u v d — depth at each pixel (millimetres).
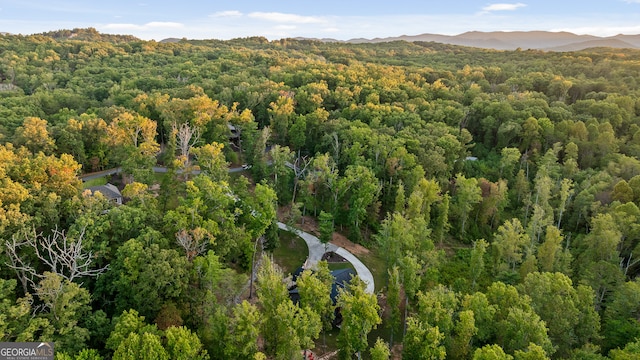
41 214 49500
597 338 45750
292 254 69375
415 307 57031
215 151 71312
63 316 38000
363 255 71562
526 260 60031
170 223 51094
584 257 63938
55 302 38688
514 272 60406
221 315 39656
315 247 71875
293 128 101250
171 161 82875
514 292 45688
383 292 61375
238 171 93562
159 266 42594
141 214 50844
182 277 45250
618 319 47750
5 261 43906
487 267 69250
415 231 61094
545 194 79750
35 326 36281
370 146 87438
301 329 39281
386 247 59812
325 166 76750
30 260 46438
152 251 44312
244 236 56625
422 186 73438
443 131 98500
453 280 64938
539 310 46219
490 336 44094
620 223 66188
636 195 76375
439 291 46344
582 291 47719
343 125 99688
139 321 38125
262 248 65500
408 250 56406
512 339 41688
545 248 61000
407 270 50156
